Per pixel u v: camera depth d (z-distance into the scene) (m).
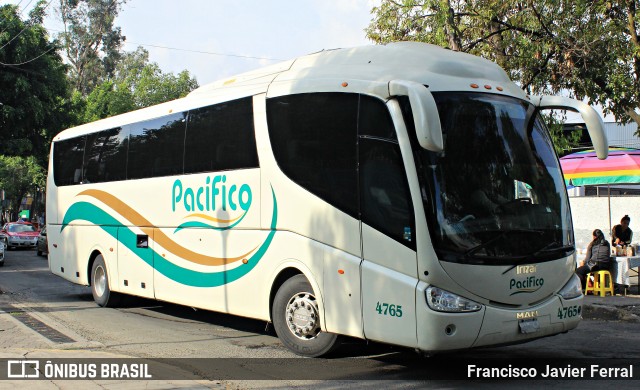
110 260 12.23
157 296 10.76
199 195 9.75
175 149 10.44
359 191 7.27
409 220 6.72
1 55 29.06
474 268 6.61
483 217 6.81
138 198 11.34
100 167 12.70
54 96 31.69
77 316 11.65
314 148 7.86
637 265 14.19
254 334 9.84
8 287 16.59
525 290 6.91
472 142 7.04
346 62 8.07
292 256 8.00
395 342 6.77
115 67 57.72
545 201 7.36
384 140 7.07
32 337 9.22
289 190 8.10
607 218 20.84
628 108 14.80
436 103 7.00
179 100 10.70
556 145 15.49
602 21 14.84
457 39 15.24
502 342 6.79
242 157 8.94
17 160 64.69
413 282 6.62
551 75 15.01
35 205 70.75
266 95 8.65
